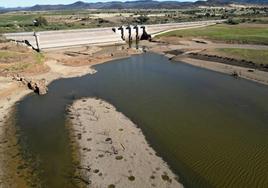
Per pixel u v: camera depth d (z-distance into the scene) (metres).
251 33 130.25
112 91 61.66
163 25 156.88
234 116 47.50
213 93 59.25
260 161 34.69
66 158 35.75
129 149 37.50
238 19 195.00
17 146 38.88
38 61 77.44
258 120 45.81
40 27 152.12
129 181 31.16
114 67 85.25
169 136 41.06
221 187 30.31
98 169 33.31
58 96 58.69
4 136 41.69
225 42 117.75
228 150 37.19
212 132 42.06
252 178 31.61
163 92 60.41
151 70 80.50
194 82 67.44
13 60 72.06
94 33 127.50
